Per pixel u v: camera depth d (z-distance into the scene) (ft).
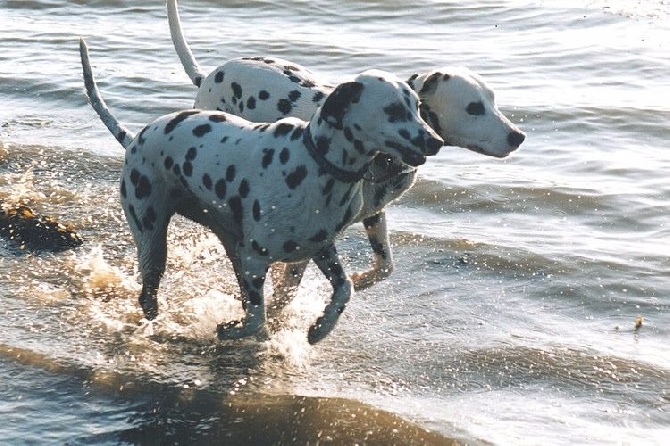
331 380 26.91
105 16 62.59
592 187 38.99
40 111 46.91
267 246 26.25
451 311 30.42
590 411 25.52
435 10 62.54
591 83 49.96
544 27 59.06
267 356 27.91
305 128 25.68
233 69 30.63
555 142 43.42
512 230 35.81
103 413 25.25
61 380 26.53
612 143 43.16
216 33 58.34
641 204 37.58
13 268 32.32
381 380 26.94
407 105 24.40
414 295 31.40
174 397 25.94
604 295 31.30
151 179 27.91
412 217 36.96
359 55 54.24
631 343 28.63
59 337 28.53
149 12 63.05
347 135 24.72
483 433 24.38
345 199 25.55
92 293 31.09
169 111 46.55
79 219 35.96
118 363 27.37
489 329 29.40
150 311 29.19
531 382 26.84
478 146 27.78
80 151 41.52
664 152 42.34
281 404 25.59
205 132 27.17
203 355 27.94
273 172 25.73
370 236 29.48
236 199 26.37
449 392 26.43
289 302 29.19
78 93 48.73
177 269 32.78
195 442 24.29
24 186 38.37
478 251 33.88
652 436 24.47
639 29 58.08
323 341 28.76
